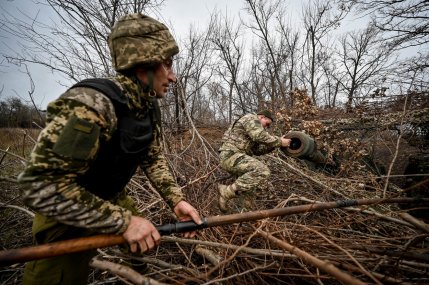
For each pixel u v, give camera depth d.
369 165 4.39
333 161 4.19
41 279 1.16
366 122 4.90
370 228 2.19
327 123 5.31
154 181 1.57
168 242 2.28
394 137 4.79
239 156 3.07
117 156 1.14
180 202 1.48
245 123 3.21
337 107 6.25
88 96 0.99
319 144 4.38
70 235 1.18
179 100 4.92
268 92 14.65
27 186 0.88
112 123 1.05
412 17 6.82
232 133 3.28
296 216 2.62
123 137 1.12
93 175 1.14
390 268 1.52
